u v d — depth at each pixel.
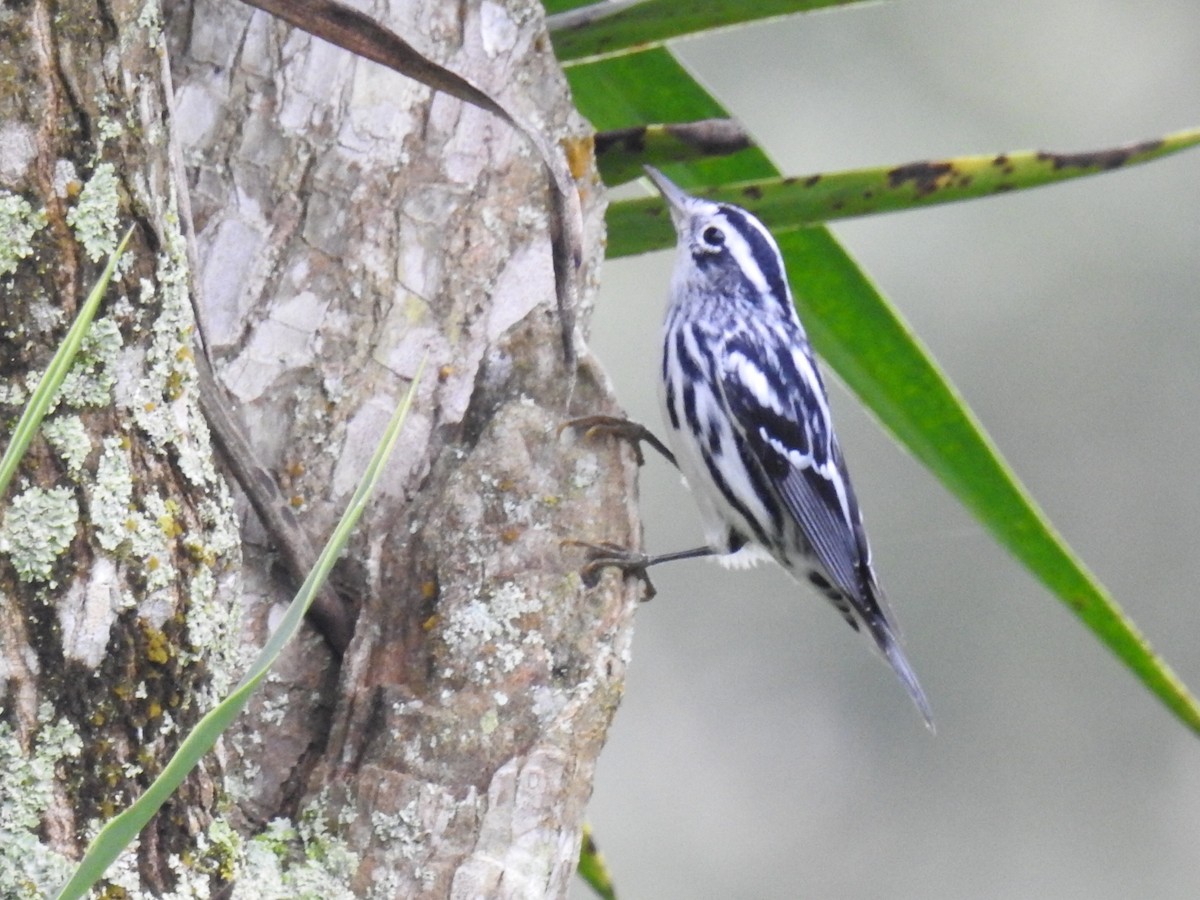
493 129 6.40
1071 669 14.34
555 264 5.97
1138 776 14.37
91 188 4.50
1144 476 14.23
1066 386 14.21
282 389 5.89
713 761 14.38
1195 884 14.17
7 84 4.39
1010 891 14.20
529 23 6.57
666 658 14.52
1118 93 14.09
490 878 5.29
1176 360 14.09
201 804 4.68
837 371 7.78
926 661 14.52
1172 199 14.25
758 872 14.11
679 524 14.54
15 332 4.38
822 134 13.98
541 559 5.78
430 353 6.08
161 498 4.61
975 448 7.55
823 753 14.47
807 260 7.49
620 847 14.11
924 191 7.11
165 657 4.53
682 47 13.98
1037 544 7.50
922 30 14.09
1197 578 14.06
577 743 5.56
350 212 6.09
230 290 5.91
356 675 5.51
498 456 5.91
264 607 5.60
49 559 4.36
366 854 5.28
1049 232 14.24
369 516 5.80
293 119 6.10
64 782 4.33
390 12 6.38
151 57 4.76
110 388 4.51
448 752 5.41
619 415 6.29
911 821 14.32
